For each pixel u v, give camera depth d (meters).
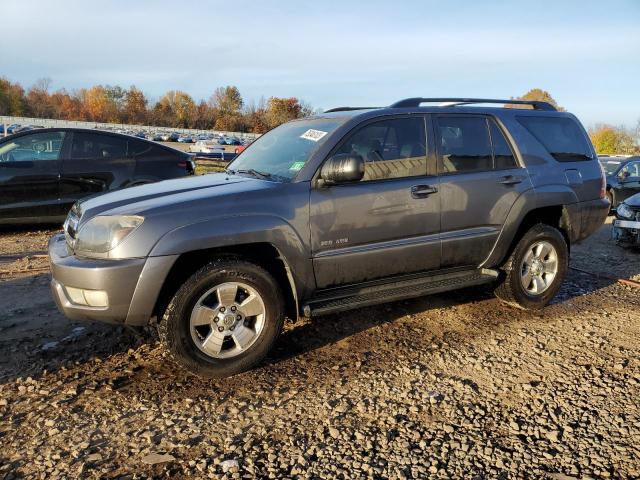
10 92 100.81
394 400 3.48
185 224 3.54
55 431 3.09
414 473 2.75
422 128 4.49
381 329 4.66
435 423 3.22
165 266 3.48
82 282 3.46
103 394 3.52
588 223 5.41
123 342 4.30
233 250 3.85
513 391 3.61
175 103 108.50
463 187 4.55
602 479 2.71
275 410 3.36
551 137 5.26
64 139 8.45
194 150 37.28
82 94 116.00
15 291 5.54
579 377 3.80
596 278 6.41
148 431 3.11
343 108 5.11
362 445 2.99
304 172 3.98
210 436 3.08
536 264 5.06
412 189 4.30
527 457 2.89
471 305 5.30
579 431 3.13
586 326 4.78
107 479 2.70
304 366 3.96
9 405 3.37
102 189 8.59
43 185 8.20
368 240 4.15
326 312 3.97
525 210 4.86
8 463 2.81
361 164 3.83
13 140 8.16
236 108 106.62
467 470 2.78
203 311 3.63
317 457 2.89
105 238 3.51
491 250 4.78
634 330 4.69
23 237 8.27
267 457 2.88
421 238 4.40
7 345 4.23
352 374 3.84
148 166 8.88
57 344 4.26
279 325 3.89
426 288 4.48
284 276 4.06
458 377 3.80
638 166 12.59
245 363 3.77
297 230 3.84
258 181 4.05
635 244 8.12
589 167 5.43
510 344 4.38
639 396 3.53
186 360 3.59
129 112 106.94
